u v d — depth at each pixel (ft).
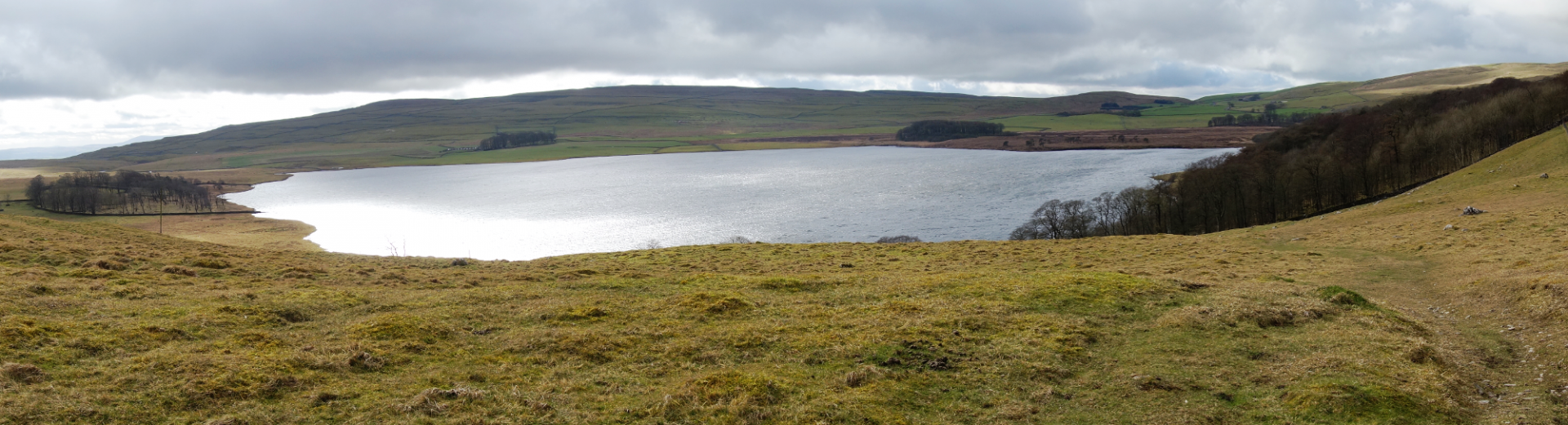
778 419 54.54
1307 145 511.81
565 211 628.28
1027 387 62.80
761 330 80.79
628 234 501.15
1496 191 231.30
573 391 61.00
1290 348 71.97
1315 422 52.85
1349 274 132.67
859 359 70.18
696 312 90.02
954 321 82.99
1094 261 159.02
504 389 60.95
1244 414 55.77
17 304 78.02
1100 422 55.21
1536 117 378.32
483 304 94.79
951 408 58.23
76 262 113.09
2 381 54.19
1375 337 73.61
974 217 489.67
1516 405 55.77
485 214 629.51
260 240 474.90
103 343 66.18
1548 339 70.33
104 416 50.96
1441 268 132.16
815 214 549.54
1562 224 155.22
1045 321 82.89
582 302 95.96
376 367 65.77
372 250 455.63
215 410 53.67
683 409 56.08
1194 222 376.68
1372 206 255.91
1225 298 93.56
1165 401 58.54
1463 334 80.07
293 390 58.59
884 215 521.24
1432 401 55.57
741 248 184.03
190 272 112.98
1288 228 228.63
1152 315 87.30
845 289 107.86
